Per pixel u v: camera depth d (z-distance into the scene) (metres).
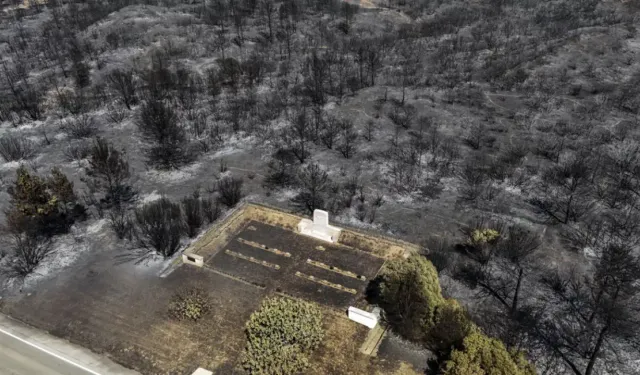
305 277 39.16
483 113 63.53
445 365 30.59
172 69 77.44
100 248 43.53
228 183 50.47
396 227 45.53
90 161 49.69
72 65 79.81
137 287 39.03
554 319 36.22
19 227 43.34
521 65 74.75
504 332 34.94
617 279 35.09
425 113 63.62
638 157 52.62
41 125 64.31
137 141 60.00
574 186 48.06
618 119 60.47
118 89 67.75
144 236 43.94
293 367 31.31
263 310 34.06
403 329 33.81
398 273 35.06
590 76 71.06
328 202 48.66
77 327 35.81
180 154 56.66
